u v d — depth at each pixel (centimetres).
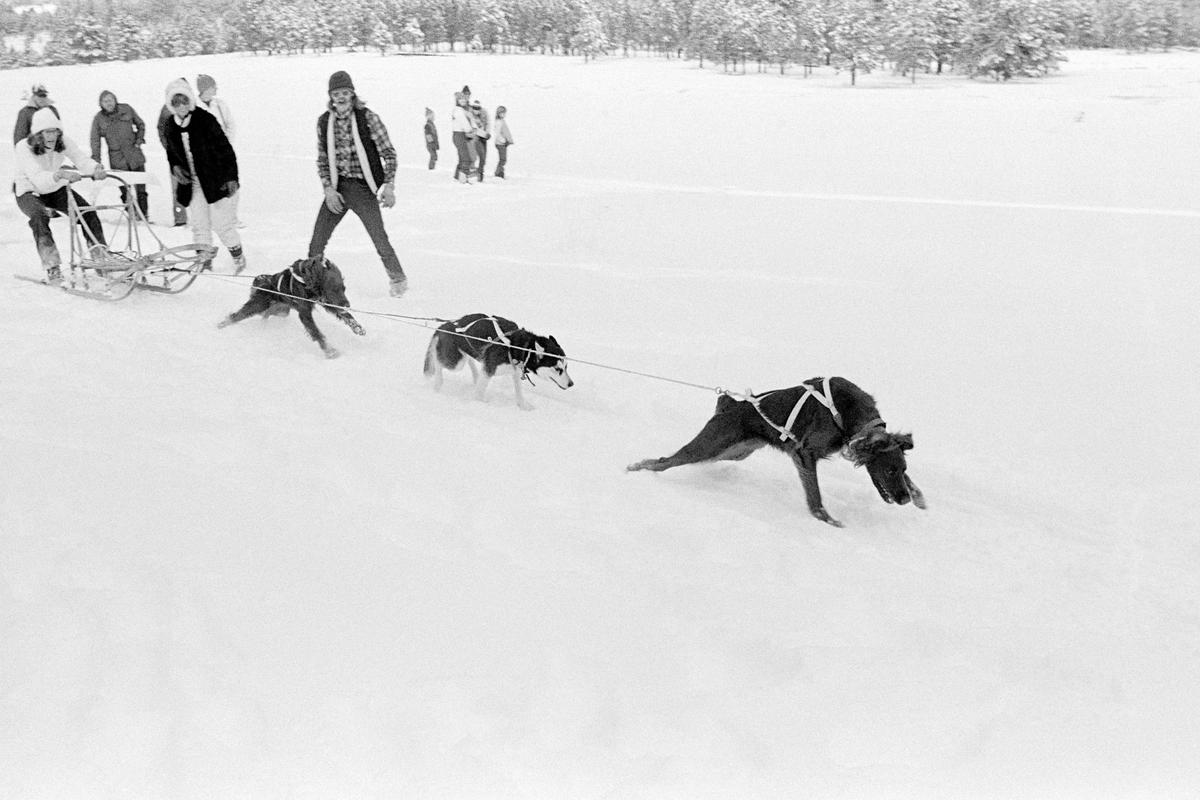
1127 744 289
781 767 268
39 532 385
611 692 299
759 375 730
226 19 11494
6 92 4922
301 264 764
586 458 554
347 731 272
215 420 550
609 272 1084
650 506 479
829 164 2195
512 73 6881
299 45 10594
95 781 248
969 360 775
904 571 438
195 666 300
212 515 408
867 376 736
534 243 1266
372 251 1187
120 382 620
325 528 403
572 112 3753
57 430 511
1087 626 396
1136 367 755
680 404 669
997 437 630
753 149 2520
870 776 267
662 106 3984
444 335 664
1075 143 2461
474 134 1884
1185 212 1466
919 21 6981
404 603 345
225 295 938
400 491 459
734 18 7931
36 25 14475
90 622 321
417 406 629
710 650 329
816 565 429
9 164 1995
